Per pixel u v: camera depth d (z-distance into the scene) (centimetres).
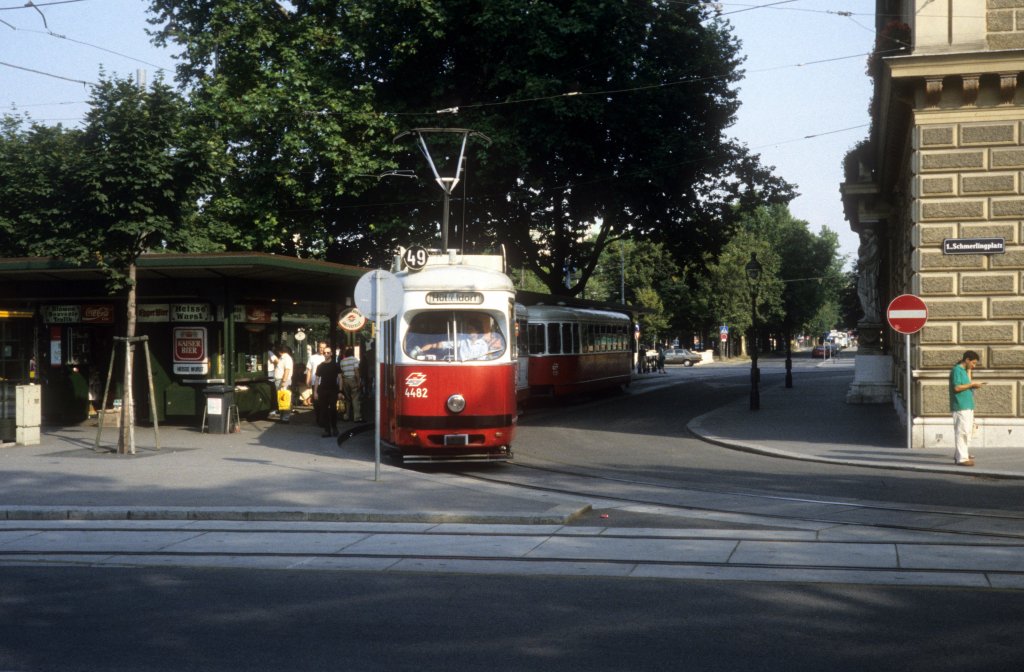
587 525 1104
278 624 705
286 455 1759
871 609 732
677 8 3175
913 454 1797
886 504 1256
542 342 3175
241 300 2323
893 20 2191
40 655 630
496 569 884
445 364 1627
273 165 2997
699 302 8612
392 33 3008
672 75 3195
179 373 2306
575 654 627
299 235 3173
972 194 1898
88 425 2359
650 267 8212
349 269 2334
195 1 3142
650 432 2380
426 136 2986
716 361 9294
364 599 778
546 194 3206
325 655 627
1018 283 1881
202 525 1119
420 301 1647
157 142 1772
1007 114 1878
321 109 3005
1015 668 594
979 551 941
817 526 1091
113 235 1795
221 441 2005
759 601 760
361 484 1380
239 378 2334
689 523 1119
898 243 2734
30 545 1017
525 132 3006
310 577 861
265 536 1054
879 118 2402
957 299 1903
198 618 723
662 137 3134
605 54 3006
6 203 2758
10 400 1967
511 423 1666
